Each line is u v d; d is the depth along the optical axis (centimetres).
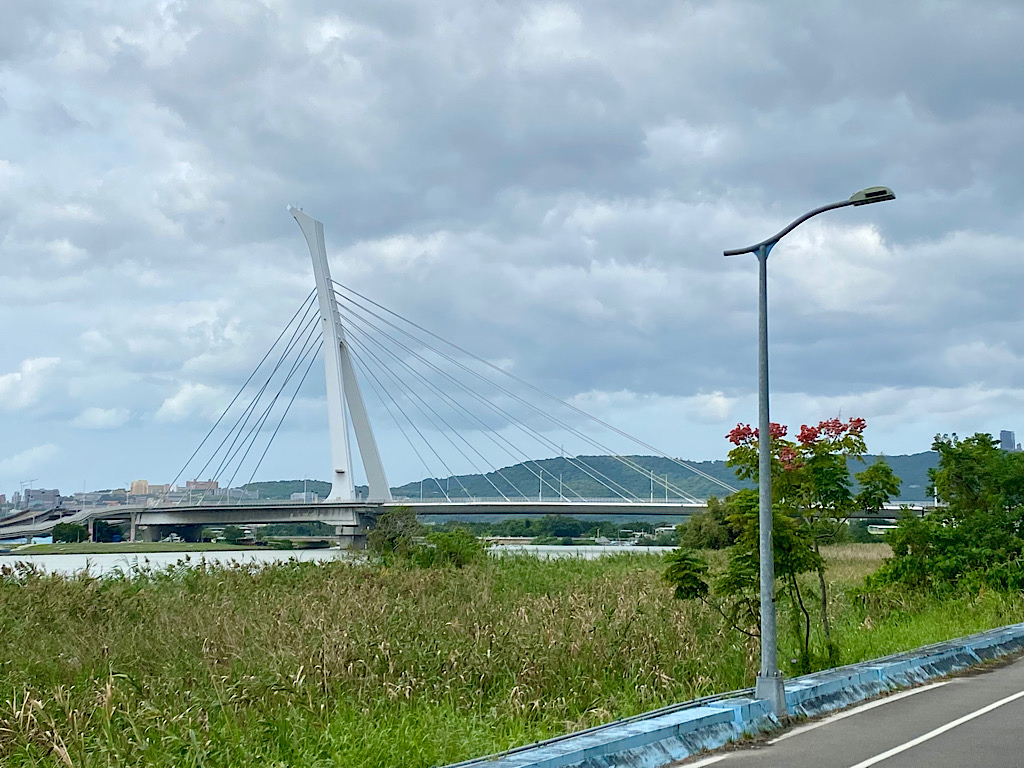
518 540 10581
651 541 10400
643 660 1617
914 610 2575
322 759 1032
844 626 2277
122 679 1320
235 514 8388
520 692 1388
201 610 1991
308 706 1230
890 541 2956
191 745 1020
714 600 2098
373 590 2438
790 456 1830
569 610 1967
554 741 1034
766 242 1369
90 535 9062
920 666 1652
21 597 2038
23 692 1236
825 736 1180
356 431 8644
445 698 1367
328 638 1527
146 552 7550
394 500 8144
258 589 2533
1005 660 1897
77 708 1171
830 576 3691
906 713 1331
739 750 1112
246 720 1138
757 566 1727
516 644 1583
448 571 3050
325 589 2412
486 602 2133
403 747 1073
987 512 3022
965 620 2403
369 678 1378
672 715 1155
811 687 1350
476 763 948
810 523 1878
